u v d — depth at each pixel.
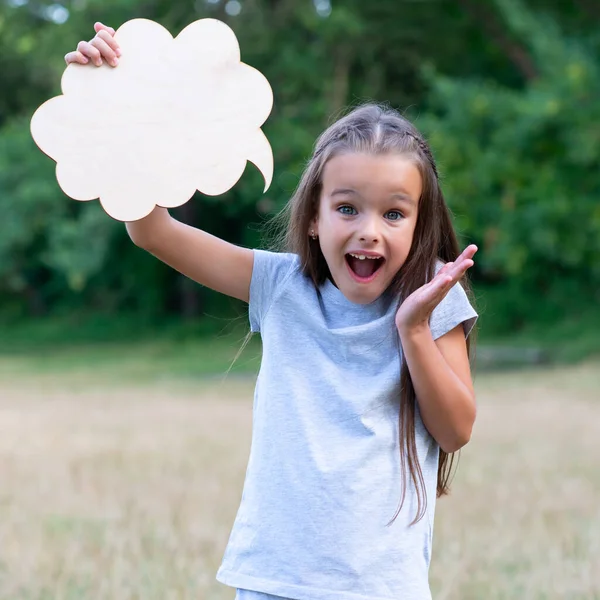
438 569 4.45
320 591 2.42
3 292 29.03
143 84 2.59
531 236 18.73
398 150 2.50
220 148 2.59
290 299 2.67
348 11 21.14
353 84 22.53
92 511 5.82
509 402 11.99
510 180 18.84
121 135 2.57
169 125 2.58
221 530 5.24
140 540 5.00
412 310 2.40
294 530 2.46
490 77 23.67
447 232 2.72
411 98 22.97
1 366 20.67
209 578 4.35
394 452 2.51
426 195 2.58
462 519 5.46
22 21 23.02
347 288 2.54
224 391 14.87
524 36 20.05
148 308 26.94
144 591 4.17
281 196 21.78
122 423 10.68
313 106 21.66
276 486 2.50
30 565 4.63
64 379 17.70
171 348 23.27
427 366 2.45
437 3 21.55
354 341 2.57
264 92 2.62
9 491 6.53
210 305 26.75
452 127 19.44
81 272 22.31
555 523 5.35
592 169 18.92
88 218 22.12
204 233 2.74
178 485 6.62
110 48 2.57
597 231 18.44
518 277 21.50
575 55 18.86
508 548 4.83
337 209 2.52
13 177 22.97
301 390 2.56
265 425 2.57
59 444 8.97
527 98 18.72
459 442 2.57
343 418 2.51
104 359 21.77
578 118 18.17
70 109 2.56
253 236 26.11
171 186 2.57
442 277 2.38
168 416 11.36
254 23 21.70
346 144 2.51
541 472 6.96
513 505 5.81
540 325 21.06
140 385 16.22
